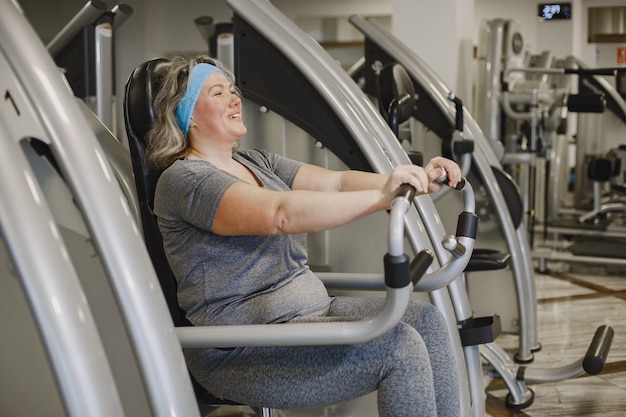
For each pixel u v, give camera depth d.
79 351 1.19
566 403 2.92
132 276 1.32
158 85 1.80
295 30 2.56
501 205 3.40
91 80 3.89
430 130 3.55
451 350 1.80
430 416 1.55
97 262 1.73
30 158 1.51
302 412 2.39
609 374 3.24
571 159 9.15
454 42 4.39
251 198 1.58
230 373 1.67
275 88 2.53
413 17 4.44
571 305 4.40
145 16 8.16
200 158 1.83
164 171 1.72
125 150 1.98
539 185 6.85
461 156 3.01
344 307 1.82
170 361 1.33
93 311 1.74
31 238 1.19
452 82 4.41
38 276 1.18
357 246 2.59
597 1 9.73
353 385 1.59
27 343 1.74
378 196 1.52
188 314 1.73
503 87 4.93
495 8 9.43
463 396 2.18
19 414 1.78
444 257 2.41
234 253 1.70
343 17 9.30
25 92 1.31
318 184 1.99
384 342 1.56
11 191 1.20
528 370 2.86
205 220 1.63
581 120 7.11
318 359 1.60
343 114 2.44
